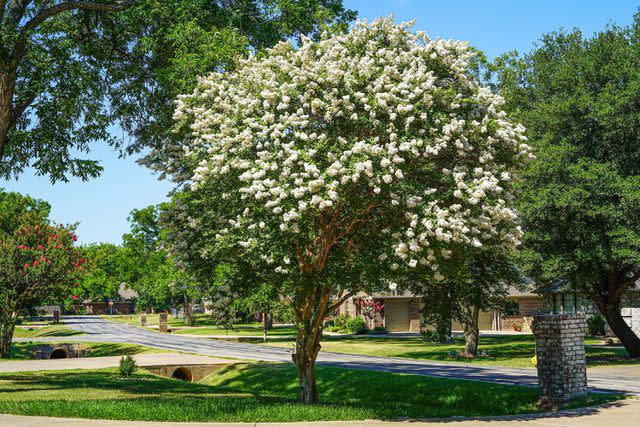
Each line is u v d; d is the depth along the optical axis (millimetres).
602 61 28188
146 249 82562
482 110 13438
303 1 19203
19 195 62969
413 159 12656
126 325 74375
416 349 34938
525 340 39406
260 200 12062
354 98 12648
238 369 25938
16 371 23391
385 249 12648
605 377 20344
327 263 13891
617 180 24453
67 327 68062
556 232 25688
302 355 15453
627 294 42031
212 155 13133
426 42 13938
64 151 19984
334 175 11492
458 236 11781
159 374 26641
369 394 19266
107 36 19922
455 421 11859
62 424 10492
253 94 13570
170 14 18281
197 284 16703
